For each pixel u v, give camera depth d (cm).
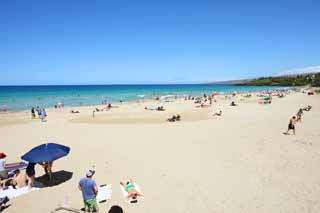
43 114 3155
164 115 3391
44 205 921
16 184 1066
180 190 1020
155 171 1238
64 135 2178
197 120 2916
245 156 1441
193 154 1504
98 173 1234
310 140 1794
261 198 936
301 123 2525
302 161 1334
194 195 973
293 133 2039
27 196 995
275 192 982
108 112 3800
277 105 4634
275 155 1452
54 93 10025
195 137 1969
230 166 1281
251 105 4712
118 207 893
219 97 7031
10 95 8588
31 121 3069
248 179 1112
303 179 1098
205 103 5128
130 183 1021
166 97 6938
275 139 1842
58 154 1046
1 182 1124
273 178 1117
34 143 1917
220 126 2458
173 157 1454
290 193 970
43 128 2558
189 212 849
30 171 1060
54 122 2933
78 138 2034
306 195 948
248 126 2423
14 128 2598
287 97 6700
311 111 3612
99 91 12119
